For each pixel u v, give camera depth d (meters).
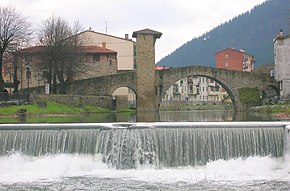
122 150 24.72
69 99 63.06
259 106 76.62
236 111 78.75
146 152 24.75
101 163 24.44
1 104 52.81
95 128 25.20
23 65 81.38
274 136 24.83
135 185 20.02
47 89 64.88
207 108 116.44
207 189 19.08
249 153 24.83
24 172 23.34
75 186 19.91
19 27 65.19
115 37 103.75
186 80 148.12
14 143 25.02
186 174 22.38
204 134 24.84
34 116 51.03
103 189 19.30
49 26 74.56
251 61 172.12
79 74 82.94
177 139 24.84
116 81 76.38
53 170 23.67
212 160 24.70
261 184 19.98
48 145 25.00
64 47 71.31
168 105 128.88
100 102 70.69
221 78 80.88
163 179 21.23
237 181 20.64
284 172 22.67
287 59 79.94
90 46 91.38
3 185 20.27
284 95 79.25
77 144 24.95
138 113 67.56
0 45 61.50
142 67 78.56
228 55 155.12
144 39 79.12
